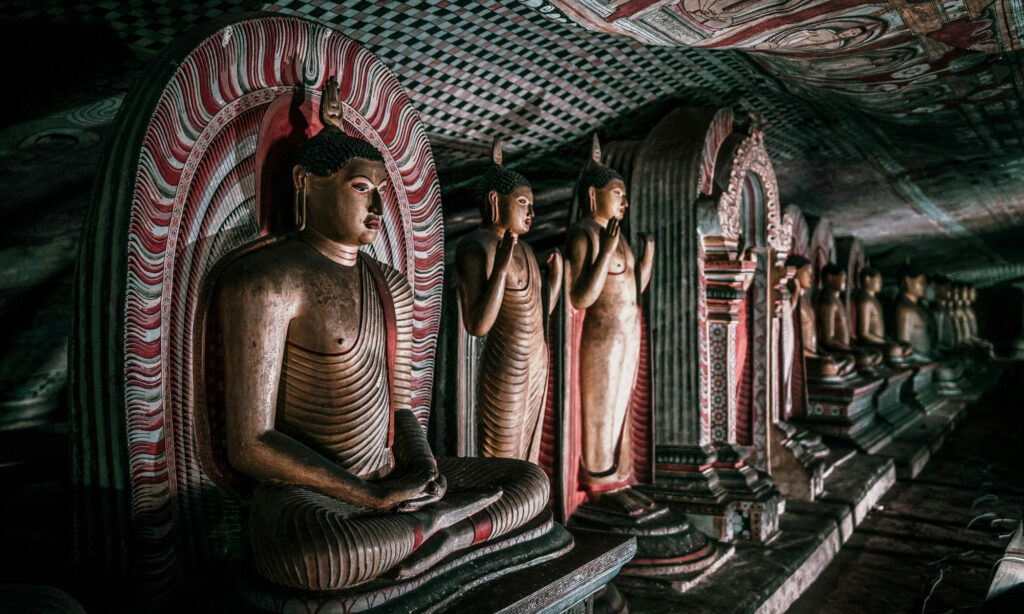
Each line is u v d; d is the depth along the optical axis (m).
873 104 5.97
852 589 4.96
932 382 12.65
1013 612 3.96
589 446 4.60
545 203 7.16
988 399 13.84
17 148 3.75
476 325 3.72
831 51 4.45
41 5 3.04
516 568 2.91
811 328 8.58
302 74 2.95
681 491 5.14
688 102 5.98
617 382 4.55
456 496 2.84
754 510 5.15
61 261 4.65
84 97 3.61
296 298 2.56
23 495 3.53
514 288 3.91
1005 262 18.52
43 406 5.16
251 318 2.49
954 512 6.68
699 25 3.74
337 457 2.65
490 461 3.28
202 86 2.54
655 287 5.39
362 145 2.71
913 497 7.19
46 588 1.97
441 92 4.70
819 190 9.38
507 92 4.94
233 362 2.51
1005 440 9.88
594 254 4.39
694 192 5.31
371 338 2.73
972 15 3.82
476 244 3.81
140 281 2.36
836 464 7.25
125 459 2.35
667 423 5.32
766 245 6.21
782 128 7.11
